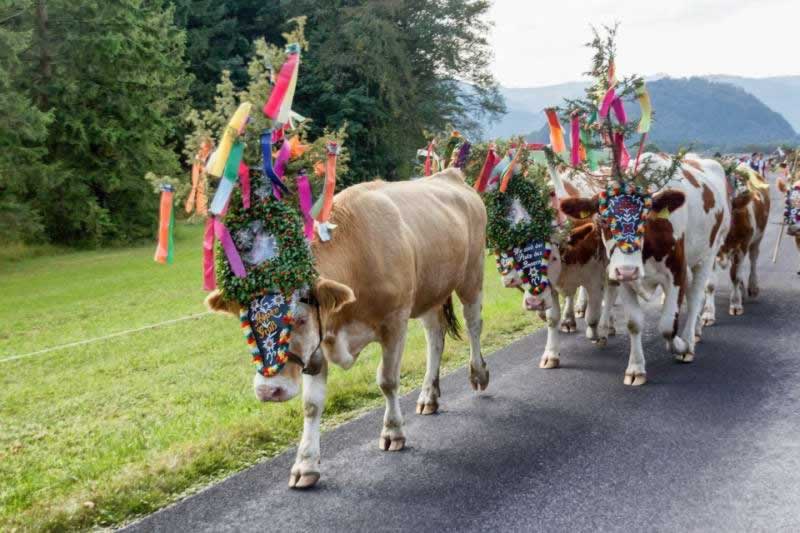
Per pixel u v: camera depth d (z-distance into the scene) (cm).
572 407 672
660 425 618
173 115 3606
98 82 2903
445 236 641
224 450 580
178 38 3366
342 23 4172
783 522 452
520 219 747
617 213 697
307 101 4138
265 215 473
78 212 2823
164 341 1094
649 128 720
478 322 728
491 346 915
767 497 484
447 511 482
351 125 3928
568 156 773
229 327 1175
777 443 570
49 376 921
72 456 618
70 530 470
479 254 727
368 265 540
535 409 671
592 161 761
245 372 877
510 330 989
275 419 645
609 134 714
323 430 632
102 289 1712
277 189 479
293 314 463
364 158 4169
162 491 519
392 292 552
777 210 2717
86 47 2773
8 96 2353
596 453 565
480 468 546
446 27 4466
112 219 3016
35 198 2816
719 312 1041
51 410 763
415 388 745
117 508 495
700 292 838
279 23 4447
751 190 1066
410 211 618
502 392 725
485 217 745
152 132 3067
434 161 888
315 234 503
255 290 462
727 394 689
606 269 859
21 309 1495
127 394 809
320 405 530
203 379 857
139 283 1780
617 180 708
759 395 682
